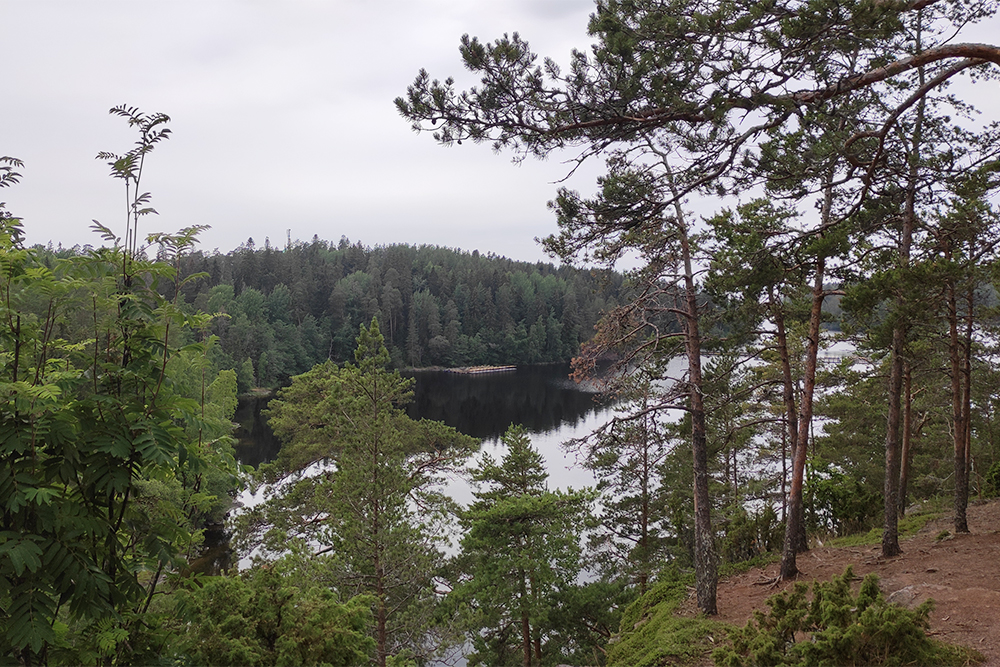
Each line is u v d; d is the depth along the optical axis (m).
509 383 82.12
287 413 30.28
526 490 21.41
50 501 4.12
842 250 11.16
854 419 24.52
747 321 13.45
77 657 4.57
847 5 6.07
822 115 7.20
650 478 24.52
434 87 6.93
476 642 19.48
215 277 104.44
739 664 6.27
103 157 4.68
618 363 13.55
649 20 6.91
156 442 4.39
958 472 13.71
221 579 6.00
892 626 5.91
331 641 5.93
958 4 7.82
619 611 19.27
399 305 104.31
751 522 17.28
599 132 7.41
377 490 15.20
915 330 13.95
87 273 4.70
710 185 8.37
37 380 4.35
